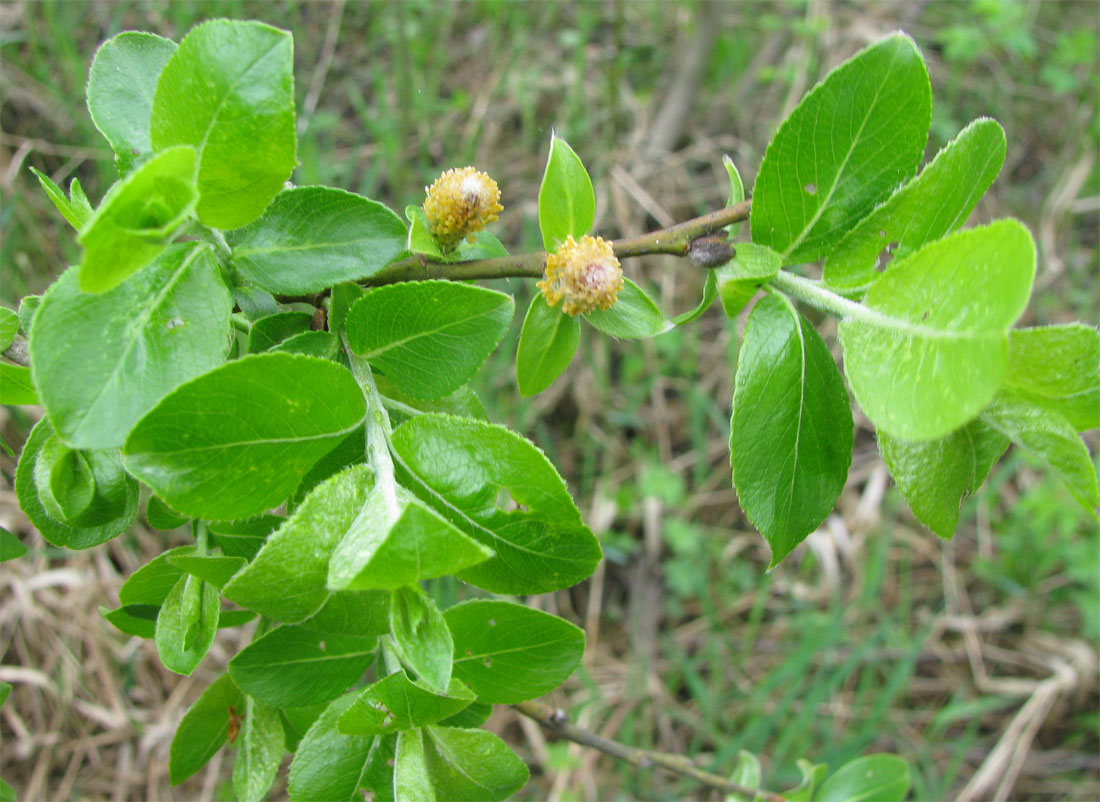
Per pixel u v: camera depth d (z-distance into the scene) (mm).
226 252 155
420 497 146
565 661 166
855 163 169
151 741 521
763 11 812
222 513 135
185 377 136
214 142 139
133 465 129
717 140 754
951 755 614
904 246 167
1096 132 798
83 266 126
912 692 629
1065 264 777
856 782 256
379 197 656
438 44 725
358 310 154
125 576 546
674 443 680
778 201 171
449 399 180
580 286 172
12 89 593
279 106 138
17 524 522
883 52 163
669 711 590
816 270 506
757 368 166
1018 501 675
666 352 673
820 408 167
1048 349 145
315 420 140
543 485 144
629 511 641
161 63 160
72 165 588
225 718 182
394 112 676
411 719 148
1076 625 651
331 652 167
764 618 643
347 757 160
